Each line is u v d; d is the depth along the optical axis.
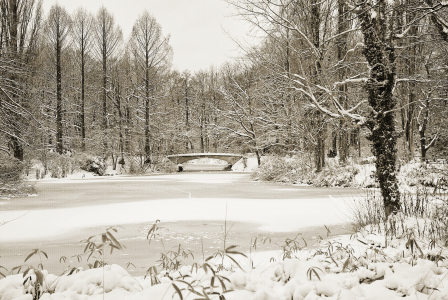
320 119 22.55
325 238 7.63
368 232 6.90
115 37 49.22
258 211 12.41
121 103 50.59
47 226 10.13
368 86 7.92
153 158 46.09
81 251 7.11
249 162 49.09
